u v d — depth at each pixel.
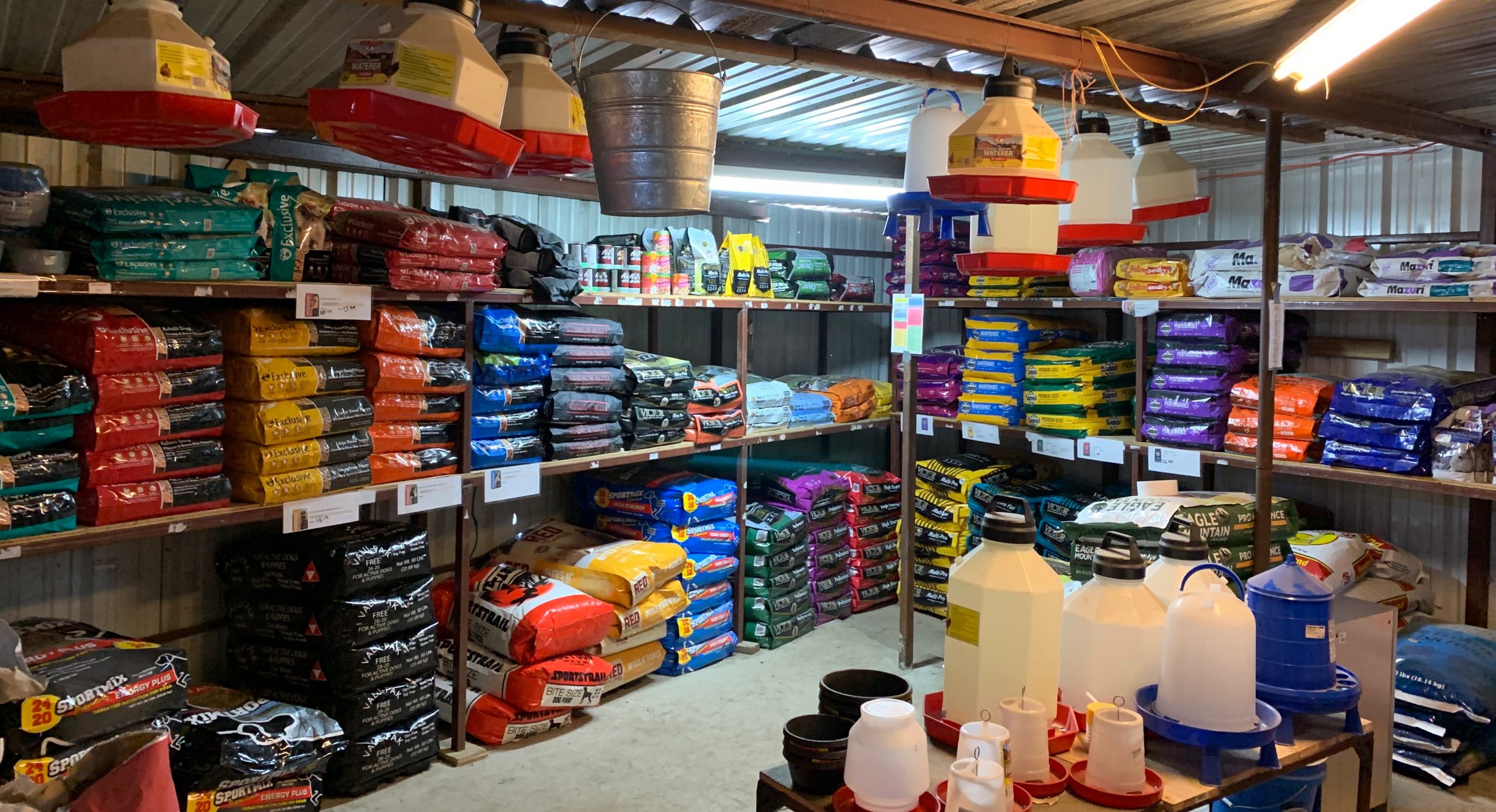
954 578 2.14
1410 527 4.91
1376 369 5.03
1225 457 4.64
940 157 2.57
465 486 3.85
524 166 2.06
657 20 2.91
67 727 2.58
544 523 5.00
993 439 5.69
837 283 6.02
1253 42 3.19
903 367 4.98
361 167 4.02
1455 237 4.86
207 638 3.73
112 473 2.84
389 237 3.47
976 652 2.09
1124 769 1.89
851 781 1.79
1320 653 2.26
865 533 5.93
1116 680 2.21
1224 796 2.01
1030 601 2.04
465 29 1.62
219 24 2.85
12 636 1.93
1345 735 2.29
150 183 3.50
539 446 4.21
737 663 5.01
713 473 5.78
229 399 3.24
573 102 1.94
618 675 4.39
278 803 3.03
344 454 3.42
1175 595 2.18
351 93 1.53
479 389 3.98
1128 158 3.02
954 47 2.78
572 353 4.36
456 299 3.78
